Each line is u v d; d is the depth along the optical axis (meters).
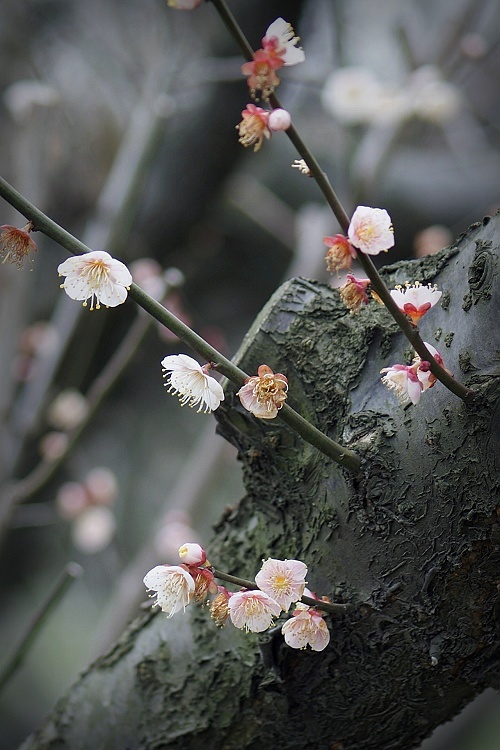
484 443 1.48
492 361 1.48
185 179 3.10
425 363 1.45
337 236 1.43
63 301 2.57
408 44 2.93
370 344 1.52
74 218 3.57
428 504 1.50
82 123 3.54
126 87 3.66
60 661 4.31
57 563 4.29
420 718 1.55
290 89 3.38
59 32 3.66
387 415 1.50
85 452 4.04
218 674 1.57
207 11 2.81
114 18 3.71
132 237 3.14
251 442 1.54
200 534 3.37
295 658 1.53
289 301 1.54
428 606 1.51
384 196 3.64
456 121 3.92
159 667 1.59
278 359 1.54
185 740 1.58
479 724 3.91
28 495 2.08
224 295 4.13
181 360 1.44
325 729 1.56
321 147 3.79
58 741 1.61
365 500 1.51
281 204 3.67
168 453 4.34
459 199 3.72
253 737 1.57
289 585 1.44
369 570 1.51
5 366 2.34
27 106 2.38
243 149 3.10
